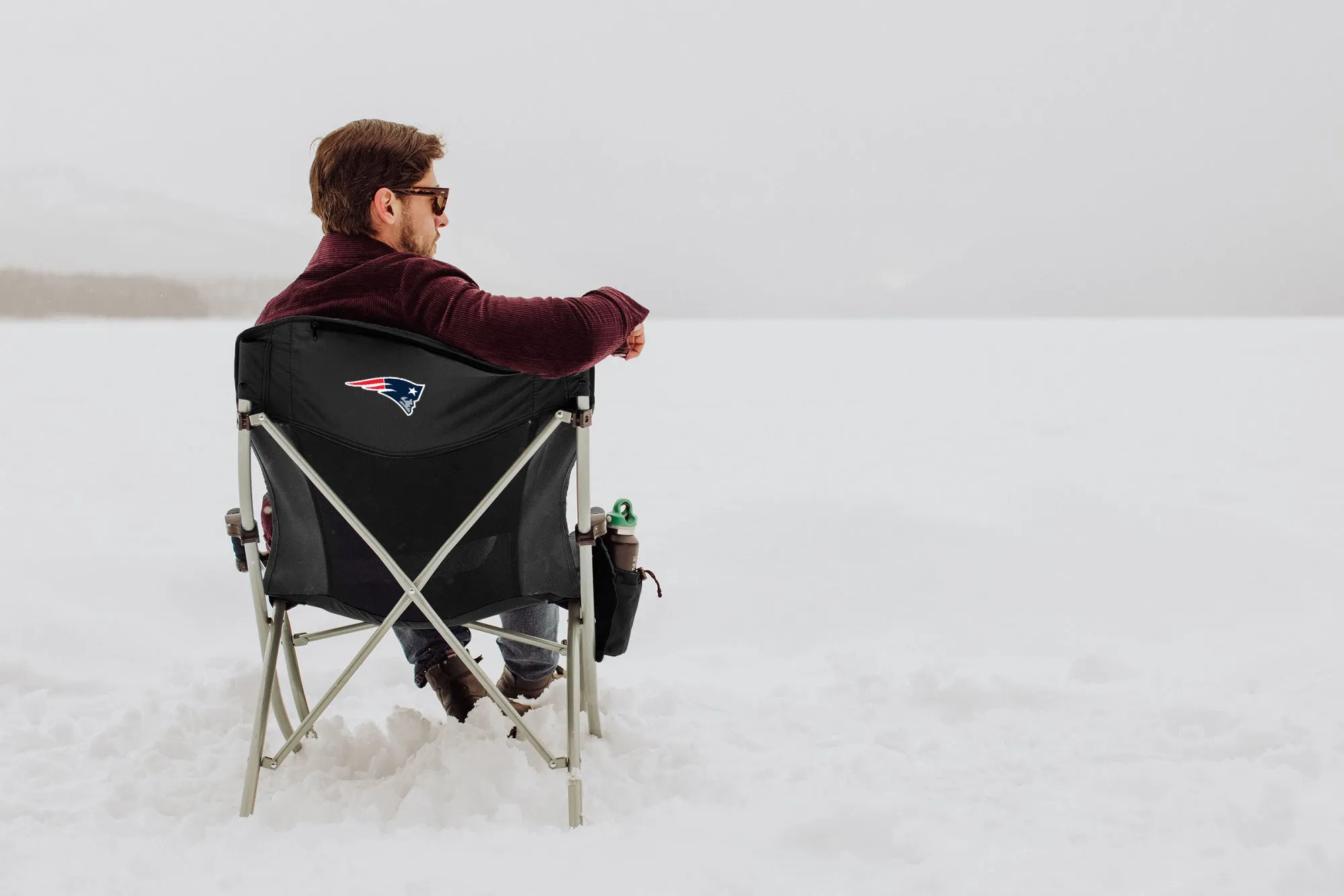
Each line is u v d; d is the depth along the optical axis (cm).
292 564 172
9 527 473
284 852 152
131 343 2312
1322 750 184
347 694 256
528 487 168
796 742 211
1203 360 1908
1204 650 277
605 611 187
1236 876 140
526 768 177
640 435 872
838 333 3791
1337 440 760
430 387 160
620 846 154
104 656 276
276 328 158
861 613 325
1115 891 139
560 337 159
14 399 1135
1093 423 913
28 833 164
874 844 155
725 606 332
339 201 176
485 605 172
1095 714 217
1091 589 339
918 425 930
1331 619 297
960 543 378
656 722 218
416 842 155
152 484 618
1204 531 388
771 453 759
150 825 167
